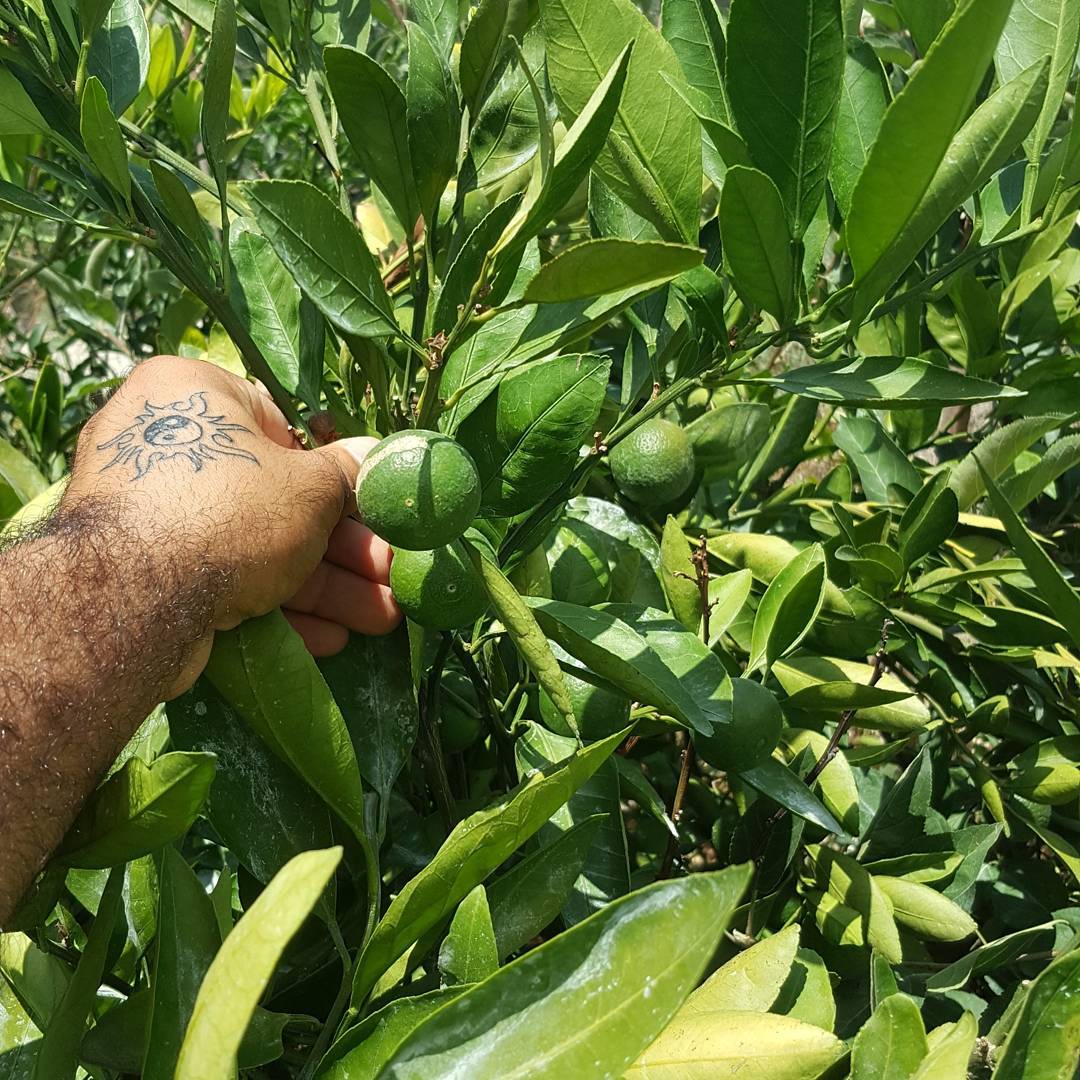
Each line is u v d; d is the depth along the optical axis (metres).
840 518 0.61
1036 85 0.39
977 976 0.59
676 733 0.67
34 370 1.20
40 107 0.49
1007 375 0.74
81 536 0.39
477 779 0.61
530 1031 0.30
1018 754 0.64
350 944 0.49
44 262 0.99
